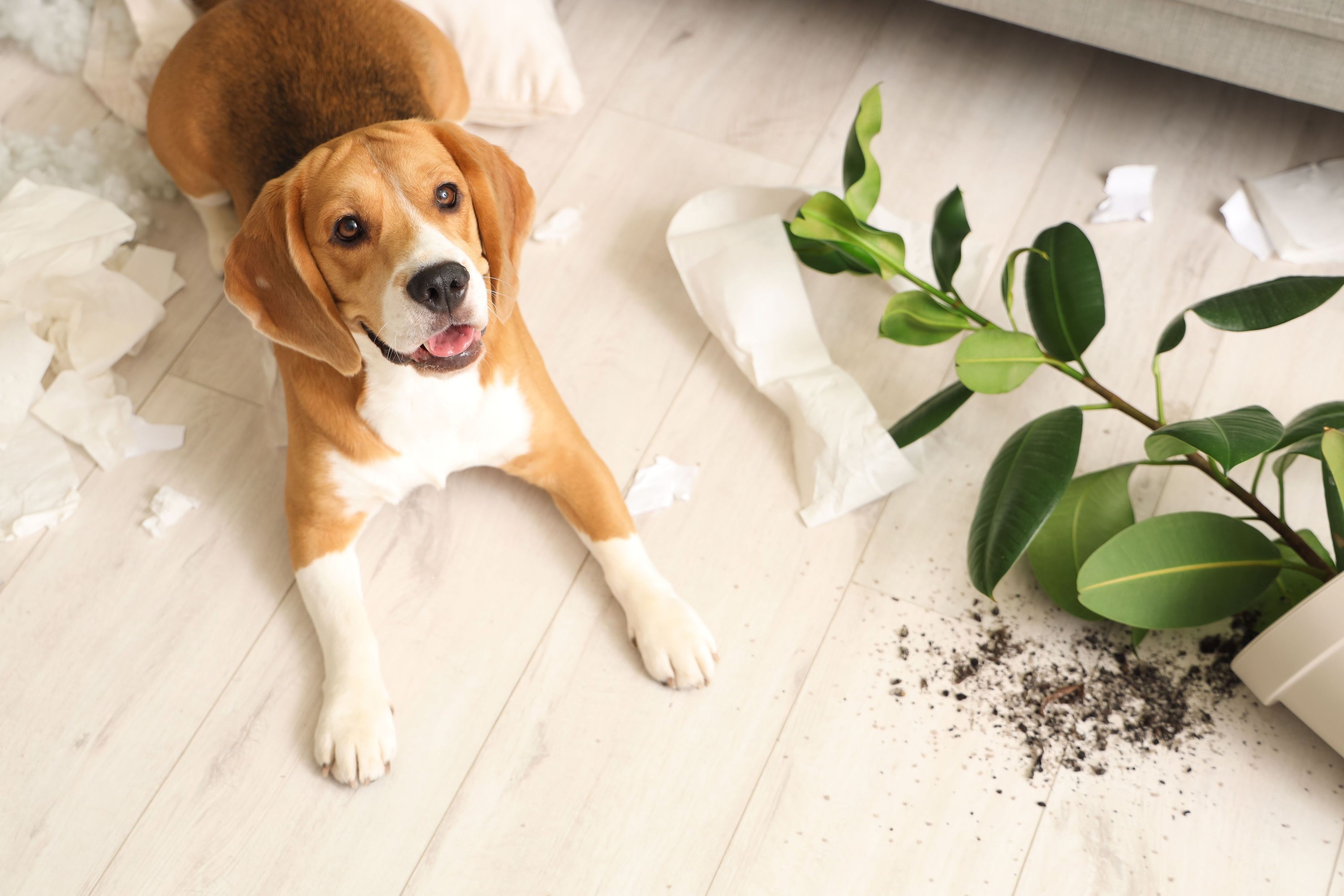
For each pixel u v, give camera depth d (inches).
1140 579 62.4
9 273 79.6
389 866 63.9
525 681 69.5
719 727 67.9
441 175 57.0
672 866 63.8
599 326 82.9
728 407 79.6
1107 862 63.4
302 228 56.6
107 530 75.1
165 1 89.0
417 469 67.3
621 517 70.4
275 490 76.4
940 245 73.2
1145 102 92.4
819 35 96.7
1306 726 66.9
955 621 71.2
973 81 94.0
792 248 80.1
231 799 65.8
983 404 78.8
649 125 92.2
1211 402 78.3
